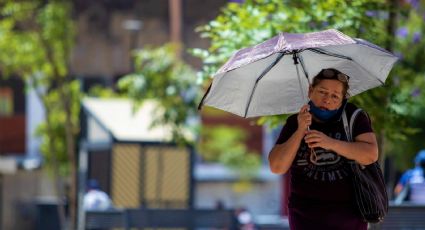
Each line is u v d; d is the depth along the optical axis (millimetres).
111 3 69812
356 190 12258
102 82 69125
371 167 12484
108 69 69562
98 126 39938
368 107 17750
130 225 29234
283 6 18766
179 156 40031
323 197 12383
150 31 70062
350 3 18203
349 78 13391
